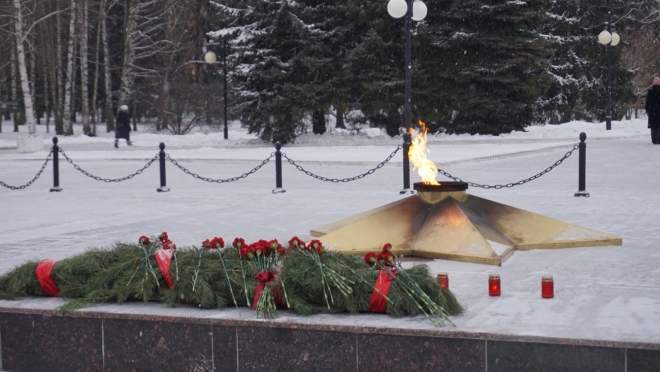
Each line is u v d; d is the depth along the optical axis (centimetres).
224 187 1727
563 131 3531
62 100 5659
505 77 3488
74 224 1141
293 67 3509
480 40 3466
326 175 1961
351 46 3569
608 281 674
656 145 2586
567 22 4553
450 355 511
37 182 1948
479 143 3178
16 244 951
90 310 589
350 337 530
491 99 3544
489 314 554
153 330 574
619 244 865
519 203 1304
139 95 5141
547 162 2152
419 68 3531
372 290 564
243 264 612
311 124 4169
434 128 3741
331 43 3472
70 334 594
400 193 1500
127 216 1230
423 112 3653
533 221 877
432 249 796
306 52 3478
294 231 1016
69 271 635
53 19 5131
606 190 1491
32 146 3106
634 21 5894
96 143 3766
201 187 1744
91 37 5591
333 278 563
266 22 3484
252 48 3481
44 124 6372
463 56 3528
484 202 890
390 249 590
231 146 3475
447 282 593
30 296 646
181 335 568
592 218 1102
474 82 3584
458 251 780
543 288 605
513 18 3409
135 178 2008
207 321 561
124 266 626
